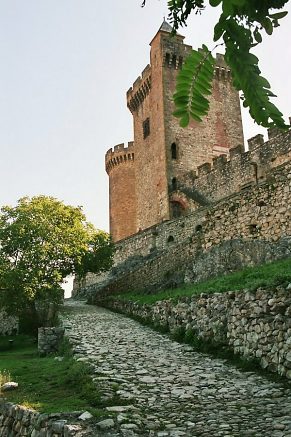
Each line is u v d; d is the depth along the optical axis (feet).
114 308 85.30
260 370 33.27
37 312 86.28
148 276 91.04
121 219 169.17
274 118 7.29
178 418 23.49
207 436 20.30
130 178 172.55
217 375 33.22
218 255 65.82
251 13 7.13
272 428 20.84
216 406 25.52
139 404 26.11
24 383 34.30
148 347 46.39
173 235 111.55
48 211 93.09
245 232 61.77
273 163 102.01
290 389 27.78
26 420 25.25
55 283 83.92
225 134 146.51
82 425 21.54
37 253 81.92
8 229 84.89
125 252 132.87
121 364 37.96
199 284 63.46
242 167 111.04
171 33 8.48
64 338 53.47
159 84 143.95
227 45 7.36
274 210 57.88
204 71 7.84
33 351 61.57
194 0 7.91
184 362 38.45
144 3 8.00
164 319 56.85
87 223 108.37
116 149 176.14
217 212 67.46
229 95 151.12
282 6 7.07
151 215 144.87
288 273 37.37
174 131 140.67
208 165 123.65
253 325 35.81
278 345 32.07
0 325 95.81
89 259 103.91
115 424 21.83
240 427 21.45
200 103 8.03
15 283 77.15
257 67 7.29
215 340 42.27
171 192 134.10
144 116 157.79
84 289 151.12
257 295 35.88
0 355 59.72
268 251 57.06
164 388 29.91
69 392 30.22
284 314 32.14
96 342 49.98
